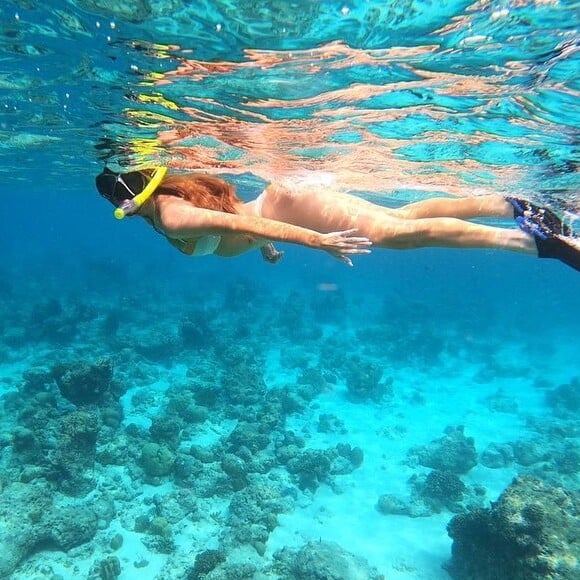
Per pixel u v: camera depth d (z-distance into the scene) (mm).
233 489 11820
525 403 21156
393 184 12594
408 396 20688
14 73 7934
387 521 11648
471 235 3516
